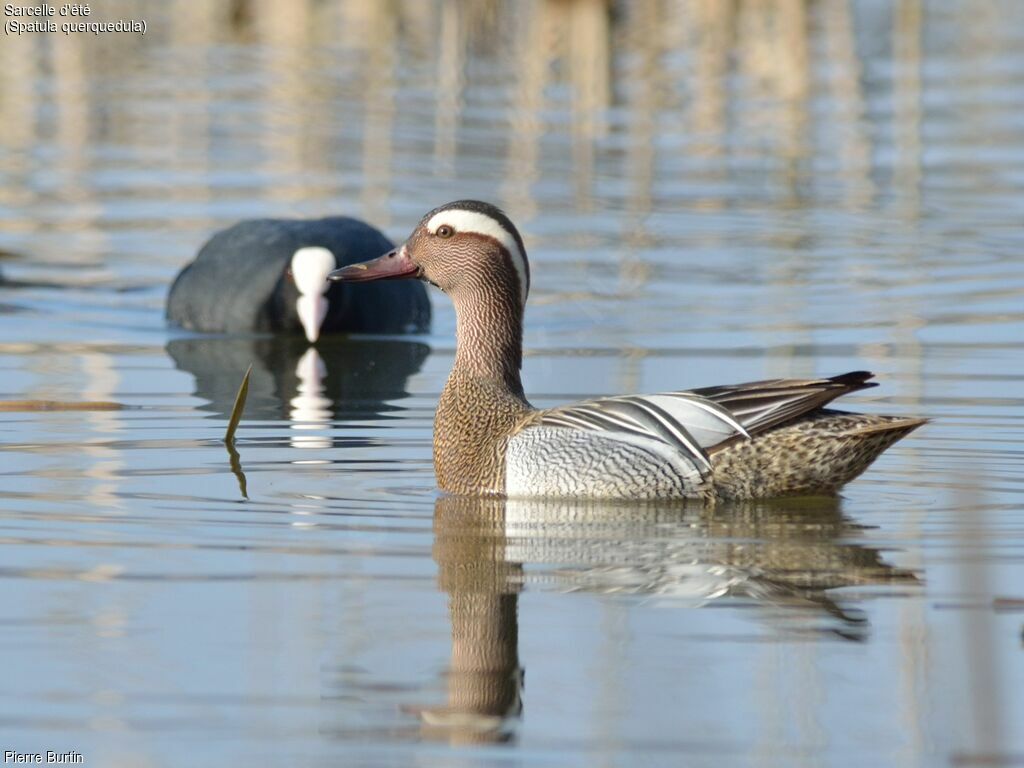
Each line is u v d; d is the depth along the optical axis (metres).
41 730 8.12
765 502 12.30
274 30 36.03
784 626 9.54
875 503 12.25
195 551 10.88
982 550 10.95
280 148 28.02
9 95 31.05
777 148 28.66
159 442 13.98
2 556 10.68
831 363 16.88
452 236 13.49
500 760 7.91
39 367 17.06
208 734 8.12
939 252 22.55
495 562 10.75
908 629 9.45
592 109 30.88
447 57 32.12
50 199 24.98
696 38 34.62
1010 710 8.38
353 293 19.75
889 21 36.72
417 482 12.98
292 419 15.02
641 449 12.23
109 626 9.45
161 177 26.28
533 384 16.09
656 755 7.95
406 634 9.39
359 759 7.91
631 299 20.17
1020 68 34.59
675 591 10.17
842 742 8.03
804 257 22.30
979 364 16.69
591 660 9.09
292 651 9.11
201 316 19.75
